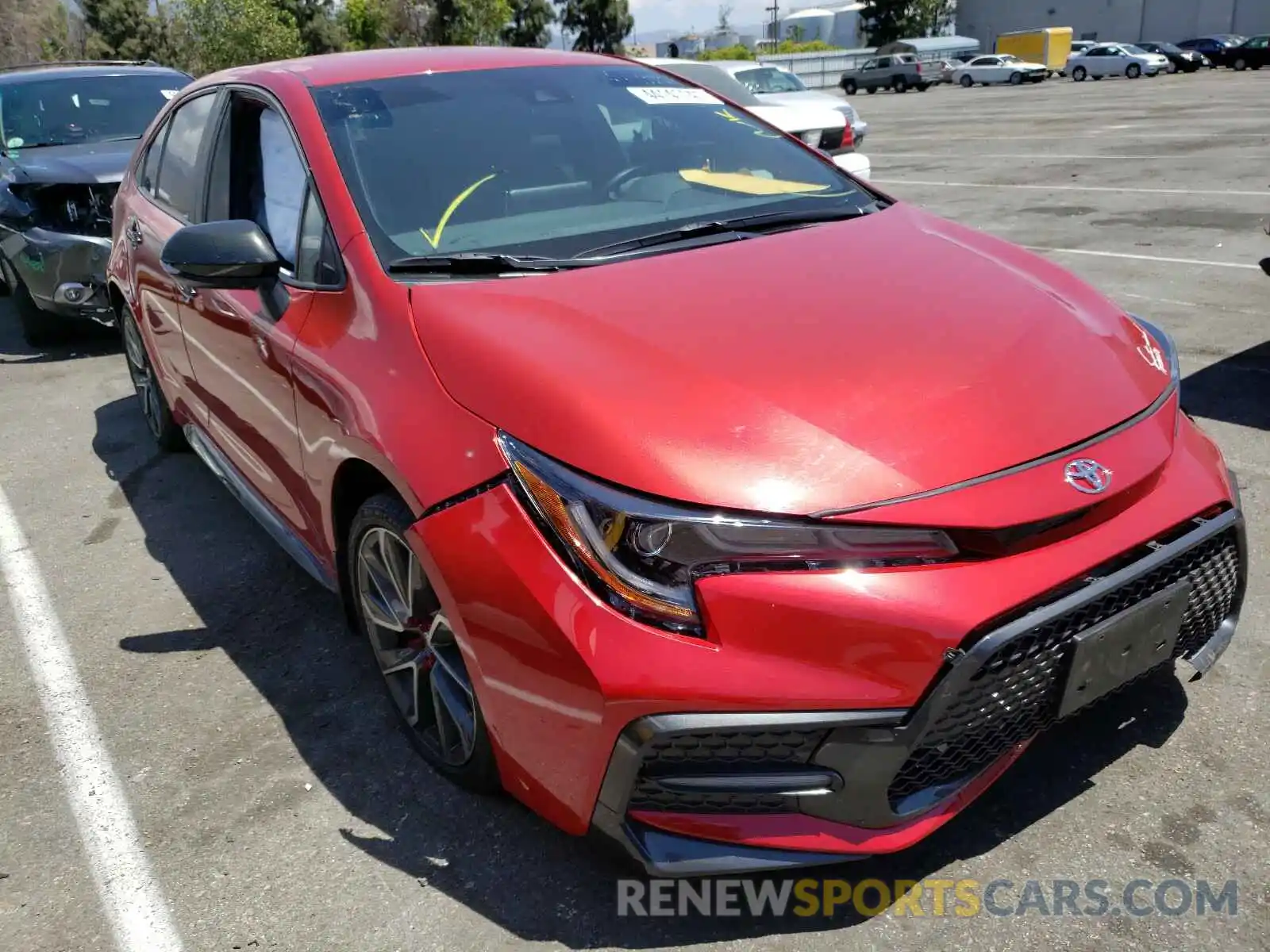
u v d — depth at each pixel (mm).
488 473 2025
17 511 4371
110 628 3383
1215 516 2152
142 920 2172
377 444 2240
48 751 2764
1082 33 60906
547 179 2898
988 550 1867
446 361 2201
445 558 2045
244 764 2654
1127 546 1968
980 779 2010
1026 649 1893
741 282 2430
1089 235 8812
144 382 4793
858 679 1789
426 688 2504
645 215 2883
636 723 1812
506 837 2326
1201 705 2578
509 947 2039
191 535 4043
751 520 1828
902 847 1930
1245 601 2992
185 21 29078
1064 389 2148
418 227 2656
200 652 3203
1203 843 2164
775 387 2025
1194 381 4965
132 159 4676
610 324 2223
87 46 49406
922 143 18641
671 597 1822
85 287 6258
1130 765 2396
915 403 2018
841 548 1825
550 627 1885
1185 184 11250
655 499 1850
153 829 2441
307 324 2637
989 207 10688
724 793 1859
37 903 2240
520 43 60094
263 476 3168
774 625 1793
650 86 3455
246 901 2203
